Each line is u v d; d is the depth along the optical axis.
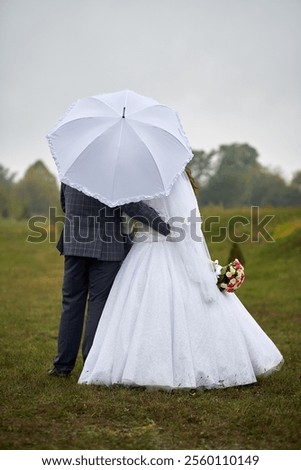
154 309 7.15
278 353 7.79
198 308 7.27
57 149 7.26
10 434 5.86
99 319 7.70
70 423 6.18
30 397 6.99
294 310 14.14
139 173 7.03
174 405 6.66
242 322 7.61
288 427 6.05
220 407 6.65
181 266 7.42
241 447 5.64
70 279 7.80
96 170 7.05
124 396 6.86
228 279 7.53
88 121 7.27
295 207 27.67
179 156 7.25
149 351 7.04
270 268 21.14
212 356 7.23
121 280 7.54
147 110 7.41
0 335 11.01
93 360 7.39
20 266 21.70
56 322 12.50
